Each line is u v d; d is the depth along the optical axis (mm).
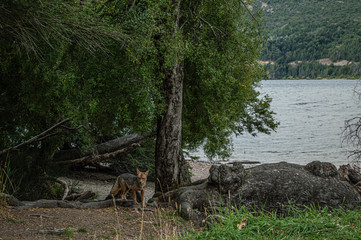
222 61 14281
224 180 9258
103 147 20891
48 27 8609
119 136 22766
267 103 19625
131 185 9734
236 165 9555
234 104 14914
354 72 111625
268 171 9586
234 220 6871
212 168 9680
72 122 11344
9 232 6773
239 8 14641
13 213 8047
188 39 13578
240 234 6340
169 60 11906
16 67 12602
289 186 9203
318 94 131750
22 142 14438
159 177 13266
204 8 14367
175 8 12781
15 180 12055
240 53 14711
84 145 19750
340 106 86312
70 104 11078
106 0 10758
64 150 20422
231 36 14648
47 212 8500
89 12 9664
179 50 12195
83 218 8391
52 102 11852
